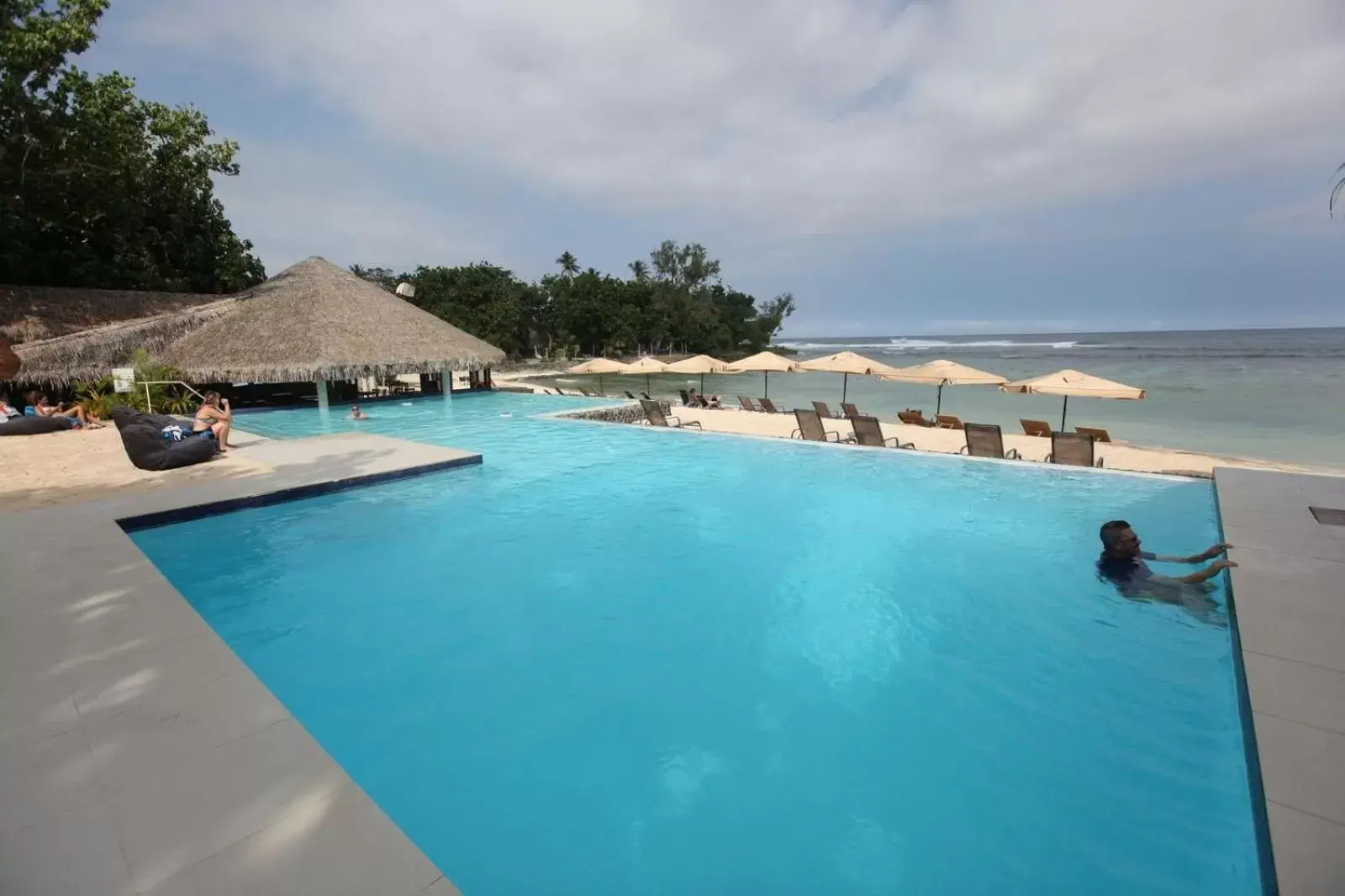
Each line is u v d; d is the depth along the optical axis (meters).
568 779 3.75
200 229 26.53
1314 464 15.59
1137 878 2.98
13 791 2.80
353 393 24.42
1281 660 3.91
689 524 8.29
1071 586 6.30
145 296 21.47
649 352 87.81
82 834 2.55
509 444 13.78
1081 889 2.93
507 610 5.91
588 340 79.44
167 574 6.65
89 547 6.20
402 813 3.50
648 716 4.36
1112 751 3.89
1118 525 6.20
